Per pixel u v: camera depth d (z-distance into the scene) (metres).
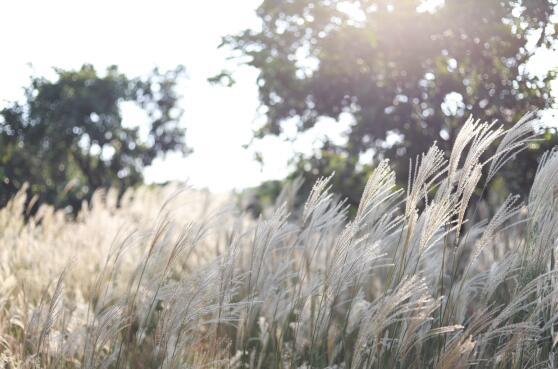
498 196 7.61
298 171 11.00
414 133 8.60
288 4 9.56
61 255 6.54
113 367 4.07
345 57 9.20
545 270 3.81
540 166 3.88
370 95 8.94
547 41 6.75
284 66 10.16
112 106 27.22
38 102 24.58
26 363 3.78
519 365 3.63
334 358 4.27
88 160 27.73
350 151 10.33
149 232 4.61
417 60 8.27
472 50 7.44
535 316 3.61
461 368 3.30
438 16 7.75
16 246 6.87
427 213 3.51
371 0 8.77
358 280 4.08
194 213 7.86
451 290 3.84
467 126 3.51
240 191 9.91
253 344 4.62
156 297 4.00
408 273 3.66
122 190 27.75
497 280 3.88
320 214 4.48
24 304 4.58
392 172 3.65
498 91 7.26
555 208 3.78
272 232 4.37
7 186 19.36
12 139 22.27
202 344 4.28
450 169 3.55
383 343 3.57
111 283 4.47
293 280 5.30
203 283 3.74
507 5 6.89
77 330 4.09
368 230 4.32
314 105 10.27
